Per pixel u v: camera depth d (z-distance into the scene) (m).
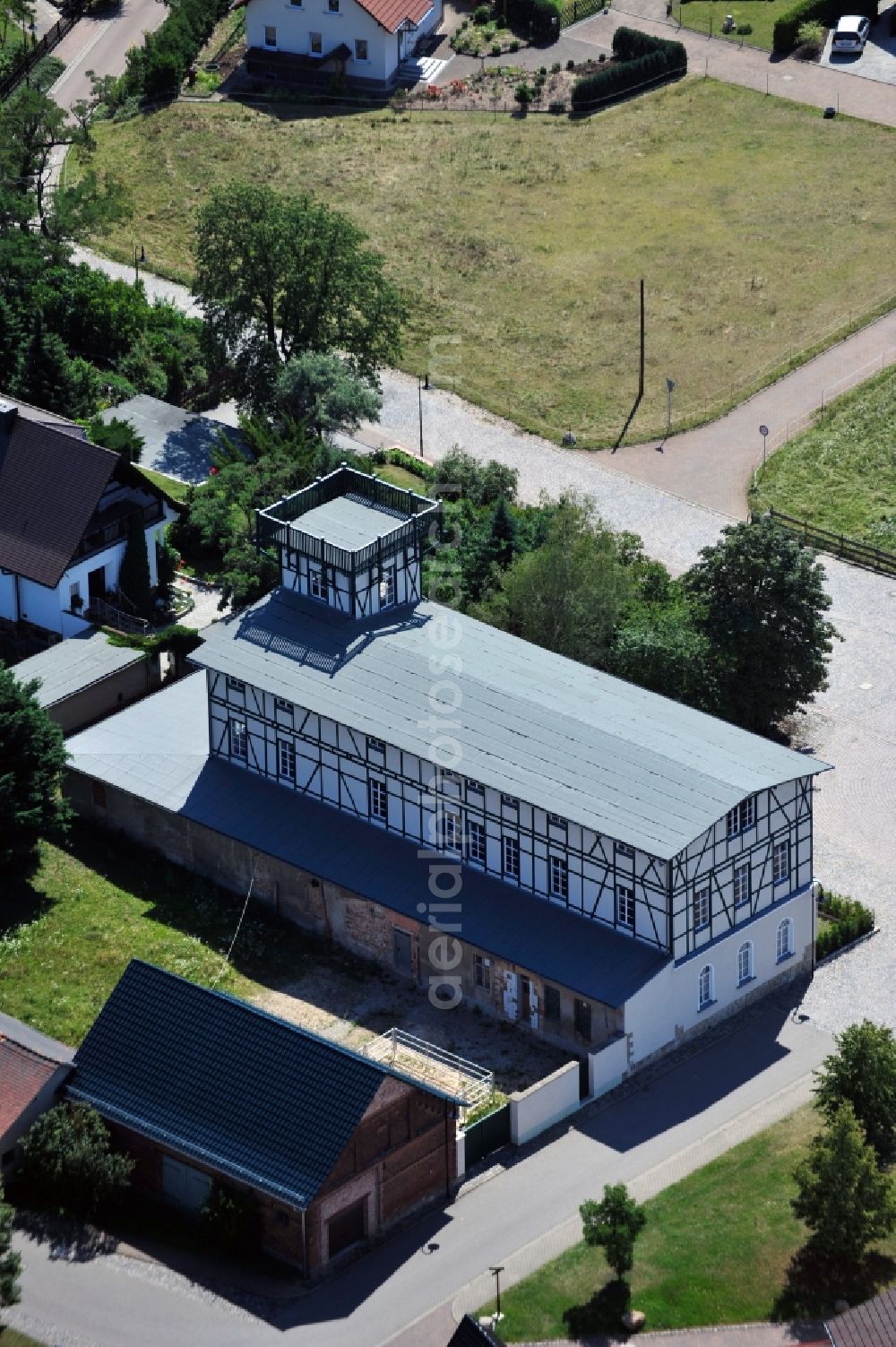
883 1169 81.25
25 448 110.12
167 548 114.56
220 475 120.56
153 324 138.62
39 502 109.12
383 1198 78.12
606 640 106.31
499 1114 82.06
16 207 138.62
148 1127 78.06
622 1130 83.69
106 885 95.25
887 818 102.31
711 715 98.06
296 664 94.44
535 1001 87.19
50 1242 77.19
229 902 94.75
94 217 140.50
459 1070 85.69
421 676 93.50
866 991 91.56
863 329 144.75
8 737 92.19
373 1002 89.50
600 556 107.50
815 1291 76.62
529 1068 86.38
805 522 125.75
